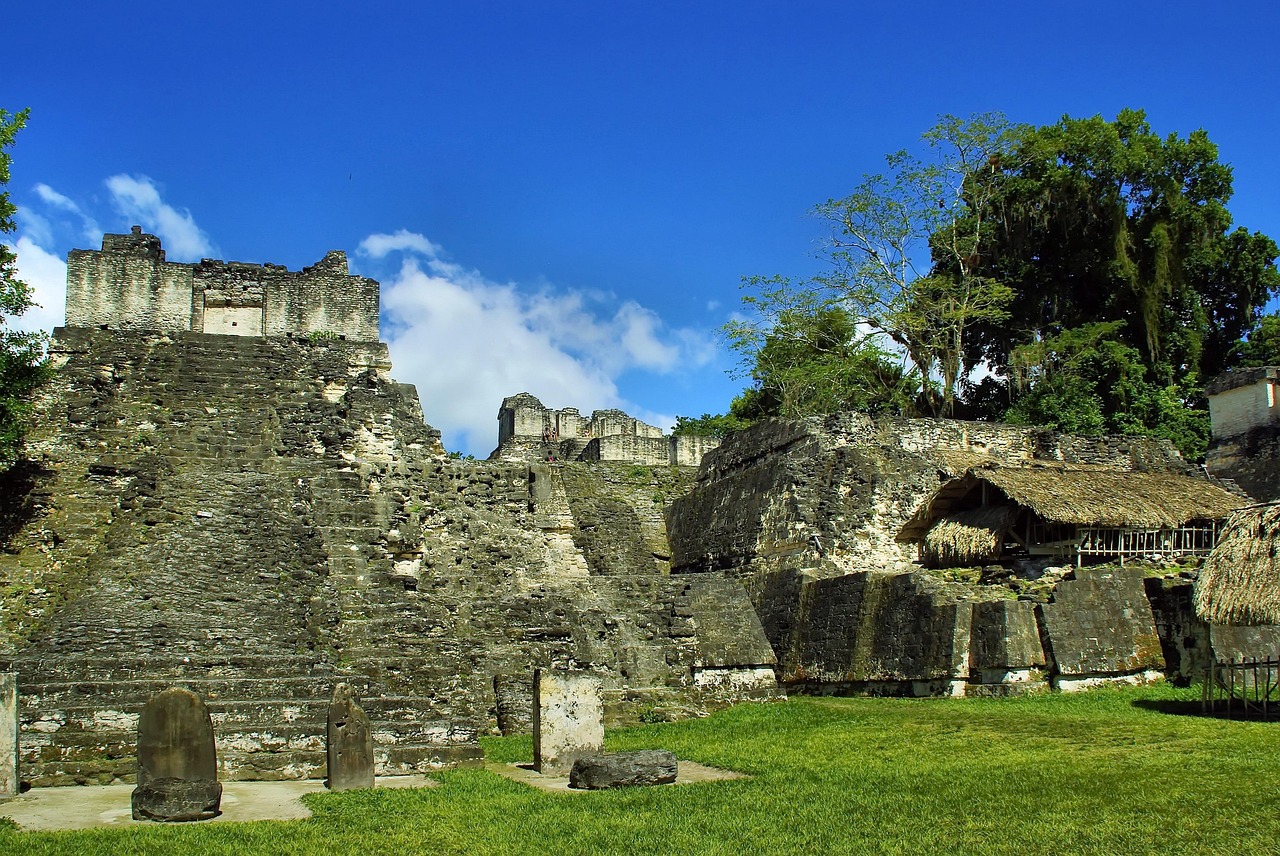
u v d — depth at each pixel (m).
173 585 18.98
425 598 21.55
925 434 28.61
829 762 14.97
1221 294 40.28
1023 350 37.25
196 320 29.30
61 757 13.84
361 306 29.81
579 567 25.34
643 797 12.88
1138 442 30.11
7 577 20.61
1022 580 22.09
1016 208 39.28
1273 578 17.25
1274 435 29.33
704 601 23.30
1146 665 20.47
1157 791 12.04
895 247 39.81
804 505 26.50
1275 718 16.34
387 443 25.72
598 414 53.81
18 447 23.12
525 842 10.88
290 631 18.44
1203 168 39.16
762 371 42.59
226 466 23.92
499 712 19.67
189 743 12.44
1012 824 11.05
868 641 22.58
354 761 13.63
